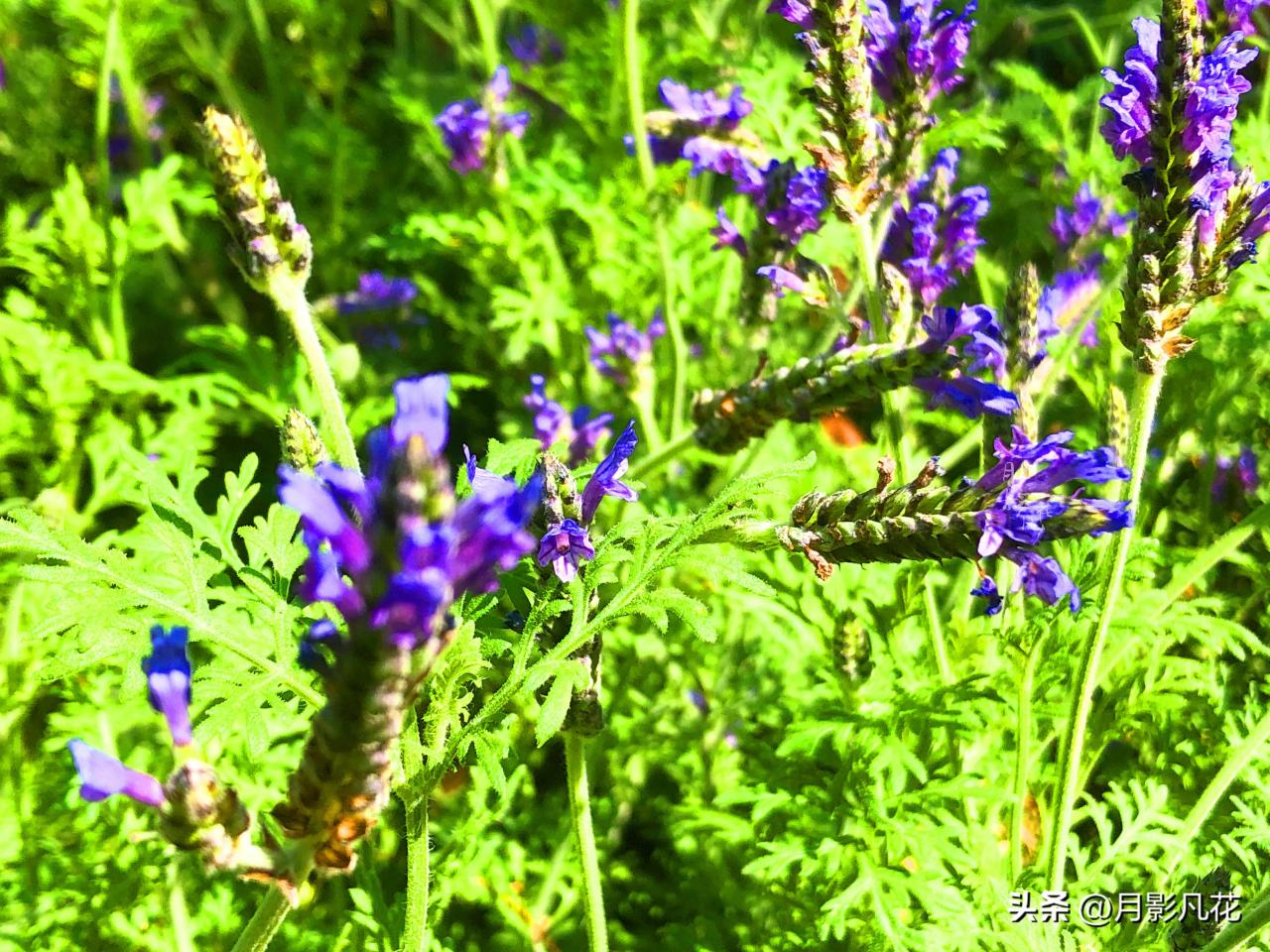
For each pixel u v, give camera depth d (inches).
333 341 22.6
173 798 10.8
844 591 17.2
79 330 23.7
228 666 12.9
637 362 20.6
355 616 10.3
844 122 15.0
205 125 12.9
